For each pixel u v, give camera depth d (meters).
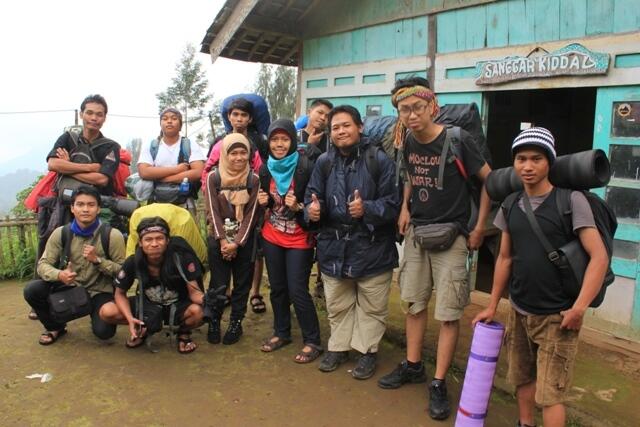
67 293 3.72
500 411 3.02
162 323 3.76
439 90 4.84
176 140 4.54
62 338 4.00
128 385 3.29
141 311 3.65
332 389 3.27
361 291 3.40
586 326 3.94
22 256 5.68
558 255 2.26
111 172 4.37
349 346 3.57
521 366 2.58
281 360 3.68
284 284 3.79
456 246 2.95
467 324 4.19
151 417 2.93
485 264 6.22
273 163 3.52
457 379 3.39
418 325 3.24
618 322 3.77
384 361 3.67
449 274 2.95
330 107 3.95
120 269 3.77
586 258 2.23
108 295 3.85
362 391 3.24
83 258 3.82
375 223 3.17
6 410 2.97
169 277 3.65
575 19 3.87
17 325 4.26
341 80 5.89
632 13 3.56
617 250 3.75
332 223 3.35
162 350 3.82
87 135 4.37
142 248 3.57
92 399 3.11
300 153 3.64
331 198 3.30
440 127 2.89
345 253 3.32
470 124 3.70
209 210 3.83
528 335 2.47
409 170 3.03
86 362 3.60
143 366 3.55
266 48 6.71
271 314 4.60
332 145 3.38
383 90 5.38
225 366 3.58
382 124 3.96
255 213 3.83
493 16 4.39
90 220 3.78
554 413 2.34
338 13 5.80
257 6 5.83
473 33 4.55
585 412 2.88
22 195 8.52
